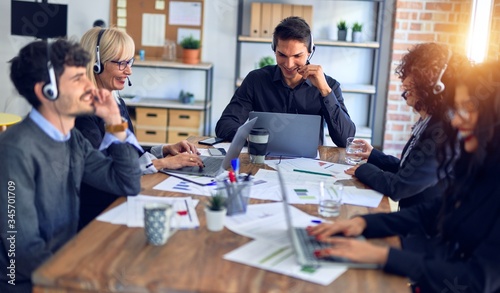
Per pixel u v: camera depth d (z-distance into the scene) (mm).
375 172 2379
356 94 5871
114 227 1796
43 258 1824
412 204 2354
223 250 1655
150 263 1551
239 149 2574
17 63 1870
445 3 5238
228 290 1421
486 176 1646
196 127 5602
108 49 2543
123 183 2076
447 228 1731
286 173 2529
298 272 1532
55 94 1856
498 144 1614
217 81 5918
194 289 1421
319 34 5777
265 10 5535
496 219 1576
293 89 3273
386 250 1580
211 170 2455
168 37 5777
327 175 2527
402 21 5328
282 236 1771
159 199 2080
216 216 1786
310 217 1970
